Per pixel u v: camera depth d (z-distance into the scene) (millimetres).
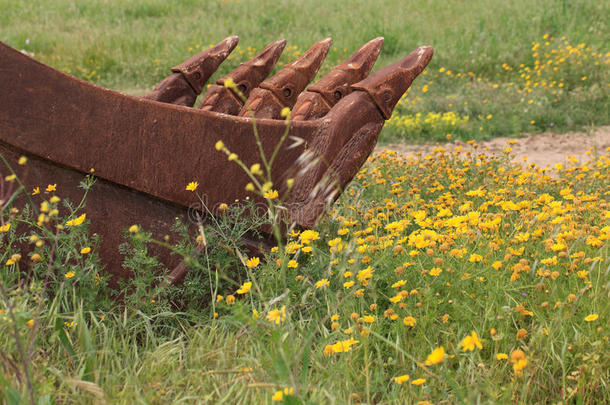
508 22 15602
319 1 19203
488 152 9031
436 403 2271
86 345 2520
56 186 3104
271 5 18516
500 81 12633
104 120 3061
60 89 2969
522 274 2859
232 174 3338
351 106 3463
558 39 14062
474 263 3014
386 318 2875
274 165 3391
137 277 3041
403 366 2518
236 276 3365
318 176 3400
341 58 14266
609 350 2393
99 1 18859
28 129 2938
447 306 2811
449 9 17656
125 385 2355
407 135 10289
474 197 4852
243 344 2723
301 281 3201
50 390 2109
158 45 15117
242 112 3889
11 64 2865
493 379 2350
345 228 3686
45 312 2850
